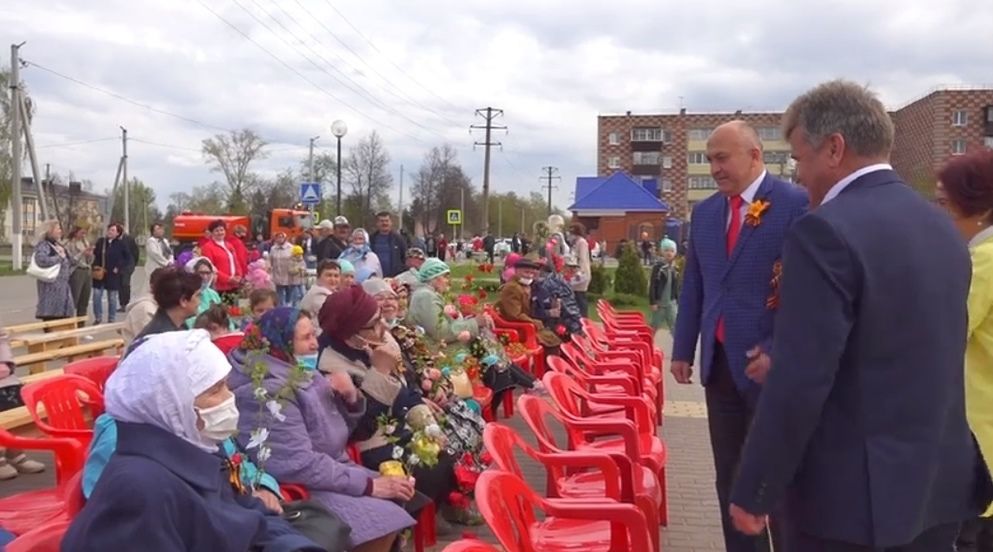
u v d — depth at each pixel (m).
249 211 57.22
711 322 4.30
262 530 3.28
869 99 2.74
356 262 13.67
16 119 37.38
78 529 2.80
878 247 2.51
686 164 86.19
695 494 6.75
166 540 2.81
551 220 14.95
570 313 11.01
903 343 2.51
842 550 2.57
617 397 6.11
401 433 5.14
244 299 10.08
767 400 2.53
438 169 60.19
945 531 2.72
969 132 63.69
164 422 2.96
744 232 4.20
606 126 87.12
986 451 3.68
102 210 76.50
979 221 3.86
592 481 5.10
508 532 3.15
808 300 2.50
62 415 5.20
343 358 5.14
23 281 31.83
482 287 13.00
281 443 4.21
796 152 2.85
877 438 2.52
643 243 36.09
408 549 5.39
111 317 17.69
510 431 4.30
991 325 3.70
